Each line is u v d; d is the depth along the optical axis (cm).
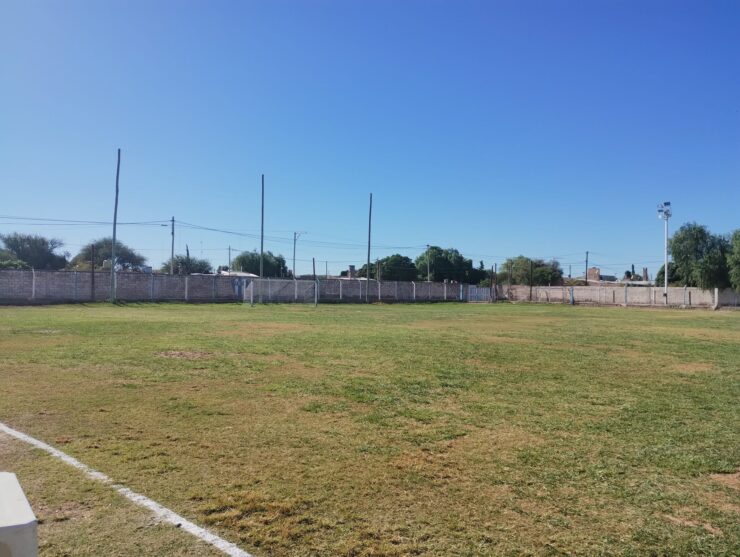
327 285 6075
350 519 396
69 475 470
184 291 4847
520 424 694
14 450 537
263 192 5172
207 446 565
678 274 5984
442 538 370
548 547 361
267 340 1650
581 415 751
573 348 1603
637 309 5328
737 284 5122
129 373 1002
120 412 705
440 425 680
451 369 1145
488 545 361
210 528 376
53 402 755
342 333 1953
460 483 476
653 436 646
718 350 1598
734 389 967
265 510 408
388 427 663
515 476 497
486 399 847
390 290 6756
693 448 599
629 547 364
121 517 390
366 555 345
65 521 381
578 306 6156
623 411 780
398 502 430
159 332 1838
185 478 470
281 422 673
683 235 5684
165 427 637
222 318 2698
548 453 571
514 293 8138
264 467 504
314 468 505
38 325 2020
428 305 5916
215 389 873
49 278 4041
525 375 1088
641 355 1453
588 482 486
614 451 583
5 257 6819
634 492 465
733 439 637
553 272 10350
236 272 9194
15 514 238
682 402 851
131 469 489
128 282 4488
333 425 665
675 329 2473
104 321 2280
